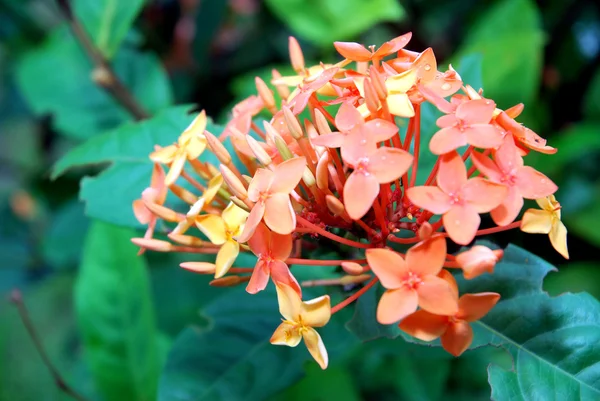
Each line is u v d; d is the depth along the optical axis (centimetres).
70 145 67
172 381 36
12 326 71
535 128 48
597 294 45
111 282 42
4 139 87
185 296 52
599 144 46
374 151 30
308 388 45
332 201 30
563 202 48
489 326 33
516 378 32
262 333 37
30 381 67
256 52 60
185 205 38
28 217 68
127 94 46
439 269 29
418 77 32
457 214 30
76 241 58
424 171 36
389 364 50
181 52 60
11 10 60
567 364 32
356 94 33
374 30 56
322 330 37
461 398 49
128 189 38
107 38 44
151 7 58
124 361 41
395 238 31
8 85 71
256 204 30
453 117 31
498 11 48
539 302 33
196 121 34
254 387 36
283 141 31
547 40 50
